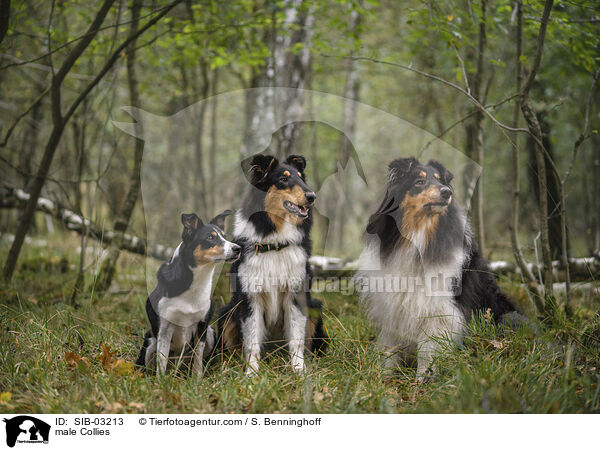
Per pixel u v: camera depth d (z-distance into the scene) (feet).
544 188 15.01
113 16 20.85
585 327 13.83
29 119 26.94
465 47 24.89
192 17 21.97
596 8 16.31
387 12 38.52
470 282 13.60
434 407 10.09
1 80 26.86
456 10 17.85
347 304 18.45
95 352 13.34
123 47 17.07
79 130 25.12
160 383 11.32
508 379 10.63
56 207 24.47
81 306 17.75
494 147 34.60
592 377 11.14
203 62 26.86
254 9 22.94
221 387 11.33
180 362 12.17
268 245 13.04
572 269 19.66
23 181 27.48
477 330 13.24
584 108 27.58
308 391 10.52
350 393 10.90
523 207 27.89
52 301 18.25
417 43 28.07
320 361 13.28
